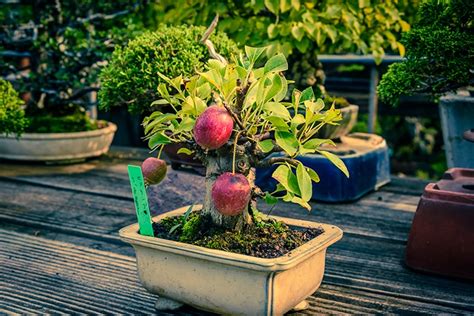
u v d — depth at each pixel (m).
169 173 1.22
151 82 1.15
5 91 1.36
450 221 0.98
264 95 0.77
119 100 1.22
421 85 1.07
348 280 0.98
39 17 1.70
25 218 1.25
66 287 0.95
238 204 0.76
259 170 1.40
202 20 1.48
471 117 1.35
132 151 1.84
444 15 1.04
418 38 1.04
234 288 0.78
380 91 1.10
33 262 1.04
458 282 0.98
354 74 2.26
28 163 1.66
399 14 1.52
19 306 0.89
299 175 0.77
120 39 1.58
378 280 0.98
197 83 0.83
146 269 0.85
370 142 1.50
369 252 1.10
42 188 1.45
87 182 1.49
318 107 0.81
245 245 0.81
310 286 0.84
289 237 0.84
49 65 1.69
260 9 1.38
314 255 0.83
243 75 0.77
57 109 1.72
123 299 0.92
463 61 0.99
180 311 0.87
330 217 1.27
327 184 1.35
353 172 1.35
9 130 1.36
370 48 1.52
